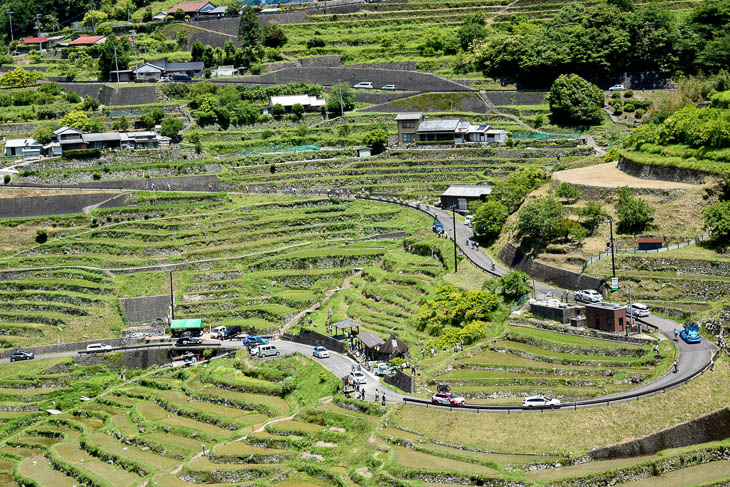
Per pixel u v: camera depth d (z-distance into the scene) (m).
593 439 125.06
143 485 140.62
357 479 128.88
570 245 180.38
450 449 128.88
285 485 133.00
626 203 177.62
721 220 164.12
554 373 144.38
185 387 175.75
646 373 137.12
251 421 156.25
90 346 197.50
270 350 180.12
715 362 136.62
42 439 166.50
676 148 192.88
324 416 146.75
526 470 121.75
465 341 161.62
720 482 116.81
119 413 171.50
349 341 176.25
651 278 163.12
